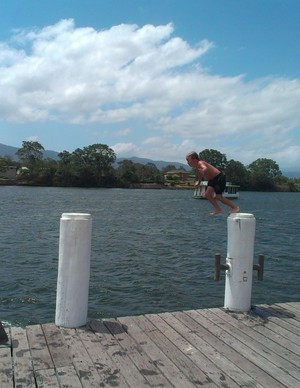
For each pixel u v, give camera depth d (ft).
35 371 13.20
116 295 40.65
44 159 548.72
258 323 17.80
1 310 35.24
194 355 14.62
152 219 138.00
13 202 207.62
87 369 13.41
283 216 174.70
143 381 12.77
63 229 16.71
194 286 44.70
